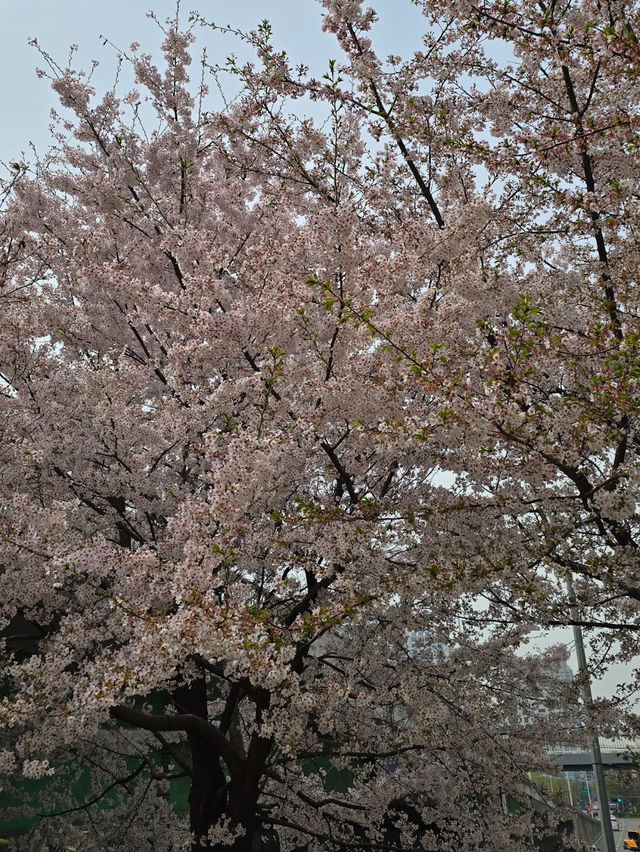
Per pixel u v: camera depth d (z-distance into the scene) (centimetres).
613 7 608
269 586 759
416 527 562
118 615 505
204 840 673
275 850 999
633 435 610
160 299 623
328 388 528
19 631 818
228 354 584
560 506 608
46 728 475
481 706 705
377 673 744
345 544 520
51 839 834
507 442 571
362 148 864
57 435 676
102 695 411
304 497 766
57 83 955
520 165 657
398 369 563
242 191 986
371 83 741
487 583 577
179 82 1003
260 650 426
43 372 777
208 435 518
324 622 509
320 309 620
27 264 988
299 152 812
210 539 474
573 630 1018
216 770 786
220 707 1107
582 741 848
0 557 525
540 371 561
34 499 700
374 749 823
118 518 762
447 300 579
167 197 942
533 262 727
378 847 783
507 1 600
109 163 966
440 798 870
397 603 655
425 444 471
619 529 610
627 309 663
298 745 540
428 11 723
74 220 968
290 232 815
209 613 425
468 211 574
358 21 729
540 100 703
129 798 968
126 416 711
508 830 813
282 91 779
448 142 669
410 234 599
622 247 627
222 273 747
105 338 902
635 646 752
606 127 567
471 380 497
